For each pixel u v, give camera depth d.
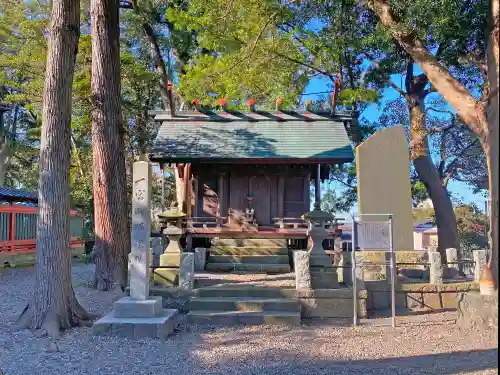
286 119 16.20
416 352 7.00
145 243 8.56
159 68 24.52
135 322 7.89
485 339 7.57
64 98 9.06
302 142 15.22
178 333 8.27
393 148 11.91
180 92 19.53
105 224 12.67
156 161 14.75
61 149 8.95
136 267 8.53
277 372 6.02
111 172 12.87
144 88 24.72
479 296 8.33
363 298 9.68
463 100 9.31
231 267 13.14
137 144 26.20
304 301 9.67
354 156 14.52
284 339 7.85
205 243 15.79
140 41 25.45
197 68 17.23
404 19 10.73
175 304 9.66
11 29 18.95
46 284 8.55
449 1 10.87
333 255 13.07
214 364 6.40
